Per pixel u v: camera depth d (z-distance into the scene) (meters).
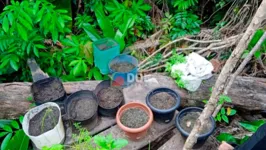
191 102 1.90
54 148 1.08
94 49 2.08
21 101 1.80
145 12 2.64
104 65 2.11
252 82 1.90
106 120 1.70
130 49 2.35
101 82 1.82
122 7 2.37
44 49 2.20
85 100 1.70
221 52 2.21
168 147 1.59
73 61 2.09
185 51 2.28
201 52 2.19
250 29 0.93
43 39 2.09
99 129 1.67
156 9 2.63
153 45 2.43
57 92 1.73
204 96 1.88
